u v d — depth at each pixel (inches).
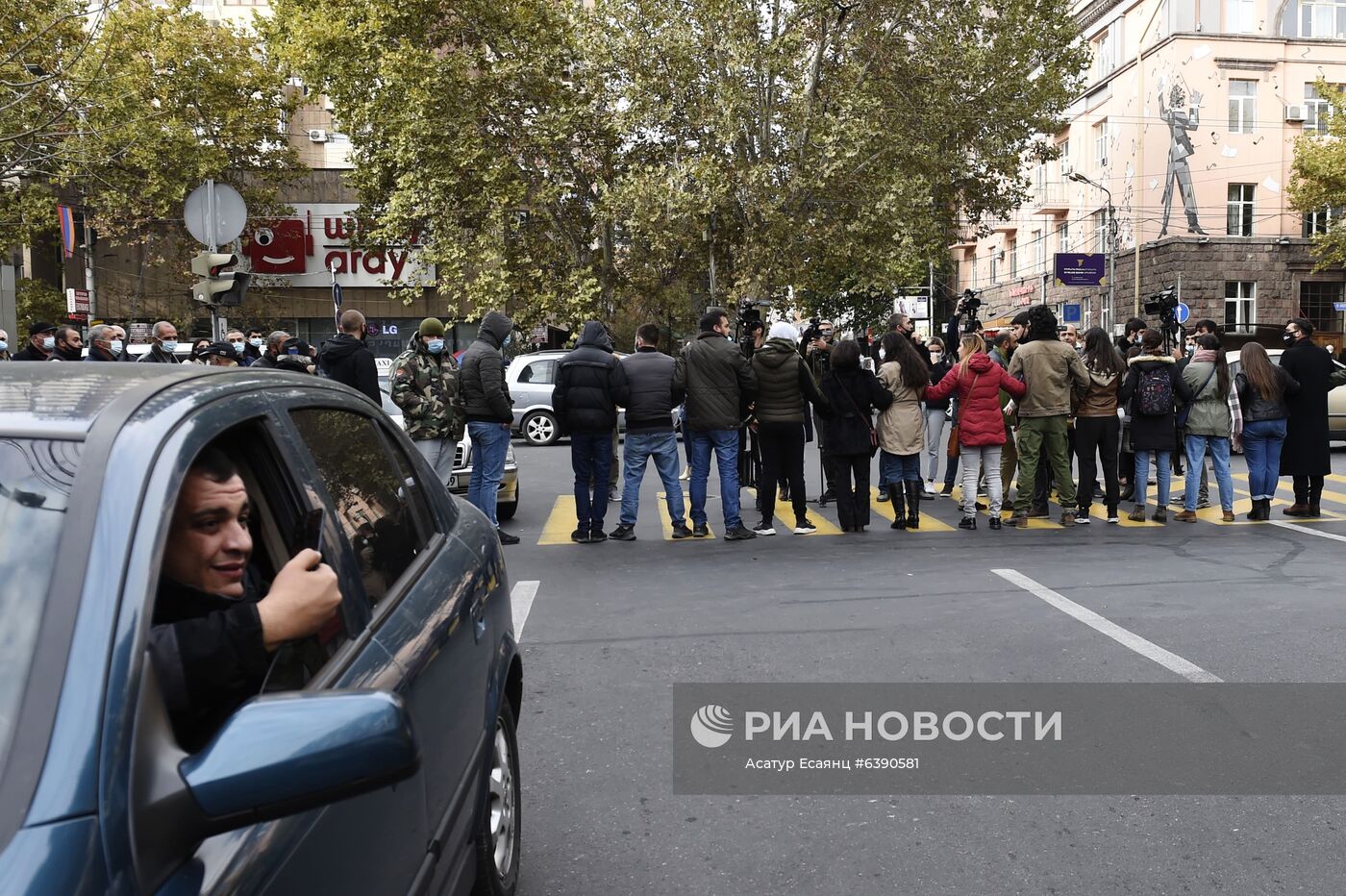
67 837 51.1
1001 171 1151.0
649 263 1165.7
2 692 56.4
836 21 1032.8
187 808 55.5
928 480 502.3
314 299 1567.4
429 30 1152.2
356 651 82.9
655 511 462.6
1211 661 216.2
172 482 66.7
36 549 61.5
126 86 1213.1
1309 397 412.5
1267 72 1519.4
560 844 139.5
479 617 114.9
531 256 1192.2
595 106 1087.0
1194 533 386.6
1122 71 1627.7
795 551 354.9
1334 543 358.6
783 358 386.3
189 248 1456.7
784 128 1057.5
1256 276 1523.1
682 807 150.7
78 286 1531.7
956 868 131.6
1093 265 1534.2
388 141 1189.1
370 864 73.9
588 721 186.7
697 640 238.4
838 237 1079.0
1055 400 394.9
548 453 765.9
